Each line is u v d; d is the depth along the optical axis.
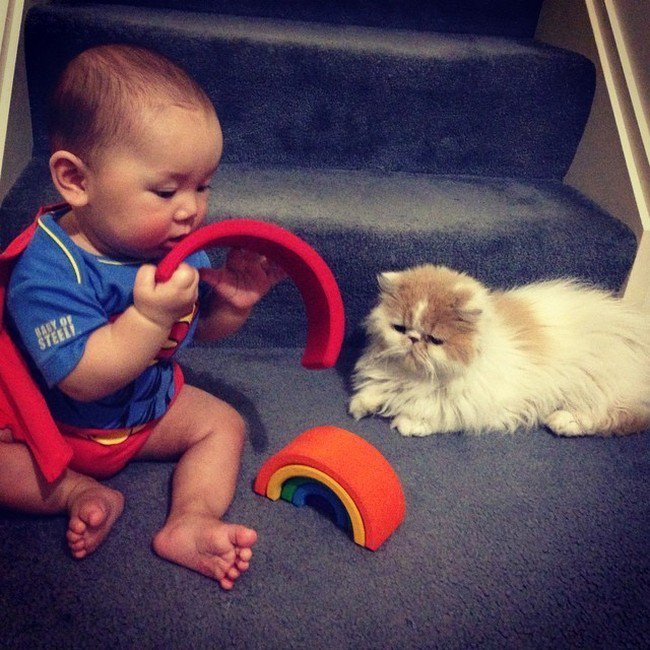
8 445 1.03
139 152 0.89
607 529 1.19
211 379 1.51
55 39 1.58
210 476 1.12
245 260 1.14
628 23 1.75
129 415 1.09
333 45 1.69
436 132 1.81
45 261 0.95
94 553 1.03
